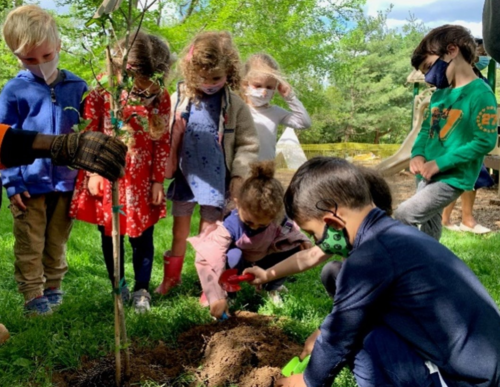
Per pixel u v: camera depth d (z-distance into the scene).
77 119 3.52
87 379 2.63
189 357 2.84
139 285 3.62
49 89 3.47
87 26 2.32
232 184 3.73
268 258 3.54
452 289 2.00
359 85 24.89
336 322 2.12
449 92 4.04
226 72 3.65
